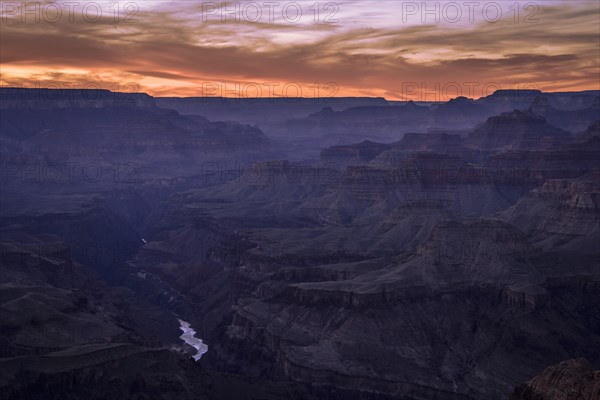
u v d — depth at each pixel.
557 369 110.88
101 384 172.88
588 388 105.94
